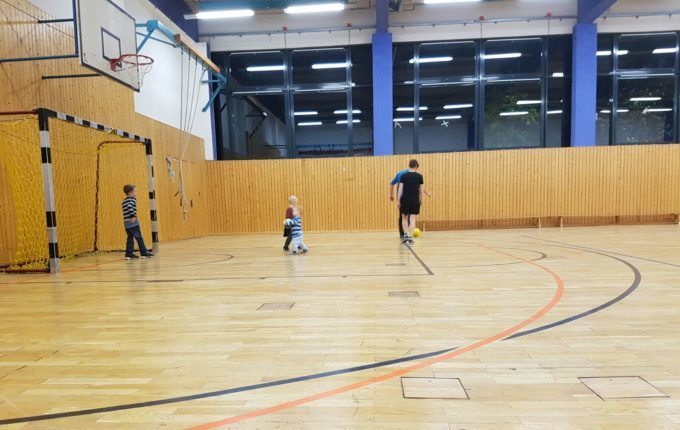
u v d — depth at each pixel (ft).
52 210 13.15
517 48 30.37
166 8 26.32
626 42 29.86
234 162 30.86
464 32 29.78
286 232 17.85
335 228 30.81
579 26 28.40
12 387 4.56
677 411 3.75
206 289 9.71
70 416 3.88
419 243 20.03
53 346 5.89
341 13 30.27
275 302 8.22
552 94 30.37
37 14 16.10
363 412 3.80
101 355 5.48
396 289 9.17
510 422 3.59
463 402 3.97
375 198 30.53
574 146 29.40
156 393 4.31
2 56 14.38
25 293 9.79
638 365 4.79
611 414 3.71
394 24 29.91
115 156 20.20
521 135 30.89
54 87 16.80
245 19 30.66
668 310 7.12
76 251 17.71
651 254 14.32
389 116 29.91
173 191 25.55
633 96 30.12
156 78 25.20
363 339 5.87
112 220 19.99
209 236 29.66
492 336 5.89
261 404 4.00
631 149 29.14
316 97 31.91
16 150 14.70
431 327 6.36
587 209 29.53
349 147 31.86
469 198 30.09
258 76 31.76
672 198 29.27
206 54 30.50
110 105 20.08
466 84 30.66
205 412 3.87
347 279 10.51
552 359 5.00
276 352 5.43
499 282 9.78
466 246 18.17
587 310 7.18
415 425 3.57
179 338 6.11
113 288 10.14
